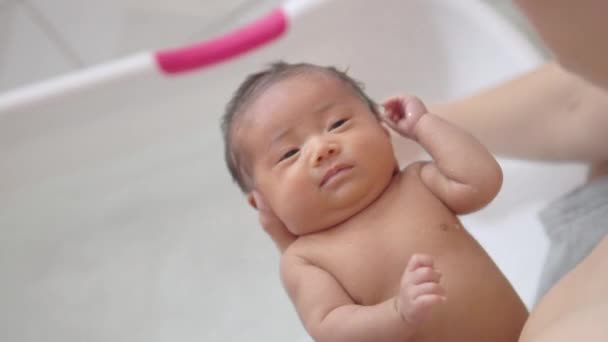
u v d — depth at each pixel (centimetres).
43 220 122
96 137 115
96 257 122
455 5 110
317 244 61
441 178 61
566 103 81
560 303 57
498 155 88
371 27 116
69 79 107
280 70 66
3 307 118
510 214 104
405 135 65
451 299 57
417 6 113
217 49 111
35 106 106
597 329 49
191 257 122
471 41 111
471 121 87
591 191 75
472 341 57
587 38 51
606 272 56
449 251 59
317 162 60
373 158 61
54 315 118
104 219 124
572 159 83
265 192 63
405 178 63
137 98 112
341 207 60
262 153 63
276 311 116
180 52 110
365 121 62
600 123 77
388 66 119
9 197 118
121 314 118
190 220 125
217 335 115
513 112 85
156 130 118
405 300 48
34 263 121
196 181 125
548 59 114
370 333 53
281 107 62
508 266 99
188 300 119
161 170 124
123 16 144
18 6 142
